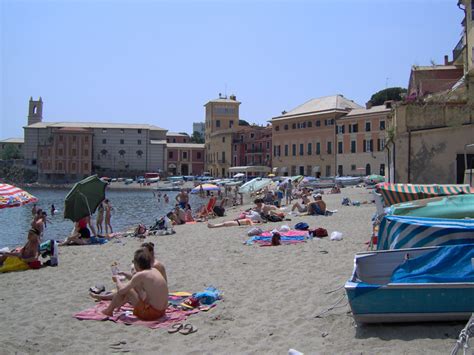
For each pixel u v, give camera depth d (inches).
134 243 716.0
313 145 3385.8
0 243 1046.4
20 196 633.0
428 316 257.0
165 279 346.9
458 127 908.0
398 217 360.2
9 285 437.1
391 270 307.4
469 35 1144.8
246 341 268.7
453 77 1353.3
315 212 1007.0
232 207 1747.0
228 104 5000.0
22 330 301.3
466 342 208.5
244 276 431.8
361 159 3004.4
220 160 4621.1
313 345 253.4
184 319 315.6
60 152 4709.6
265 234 678.5
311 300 335.3
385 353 231.3
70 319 320.8
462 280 258.2
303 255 510.3
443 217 418.6
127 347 268.4
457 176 904.3
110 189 4042.8
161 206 2222.0
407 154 951.0
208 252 578.6
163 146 5078.7
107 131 4936.0
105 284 431.5
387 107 2866.6
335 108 3238.2
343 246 554.6
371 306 260.4
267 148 4013.3
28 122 5762.8
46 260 561.3
